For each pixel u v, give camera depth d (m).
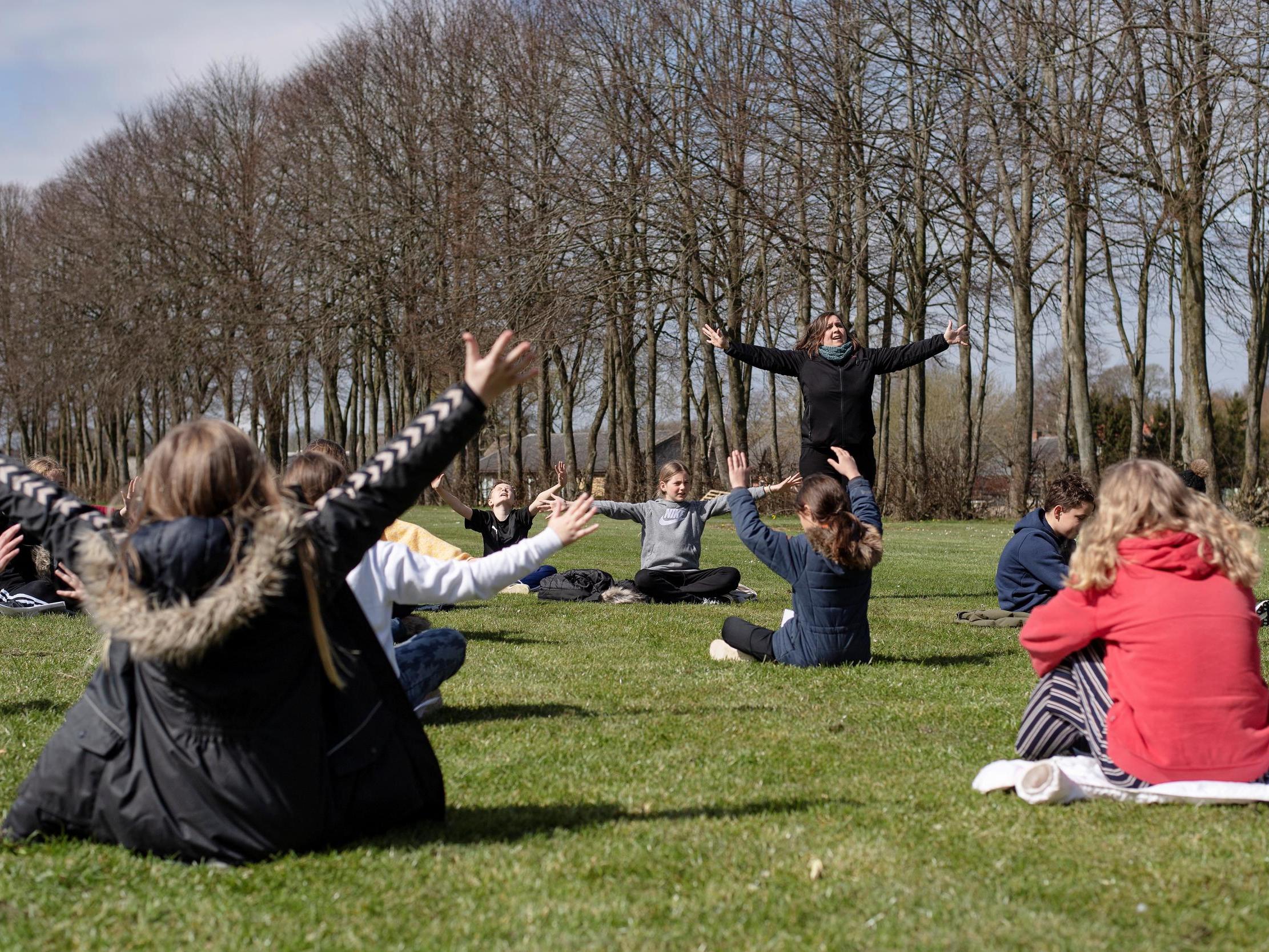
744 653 7.18
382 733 3.37
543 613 9.99
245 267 38.56
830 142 25.66
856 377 8.66
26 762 4.39
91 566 2.98
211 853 3.17
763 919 2.87
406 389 39.12
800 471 8.93
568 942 2.72
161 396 52.22
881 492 35.31
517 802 3.88
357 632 3.32
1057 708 4.14
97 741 3.21
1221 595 3.91
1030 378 30.27
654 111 28.25
